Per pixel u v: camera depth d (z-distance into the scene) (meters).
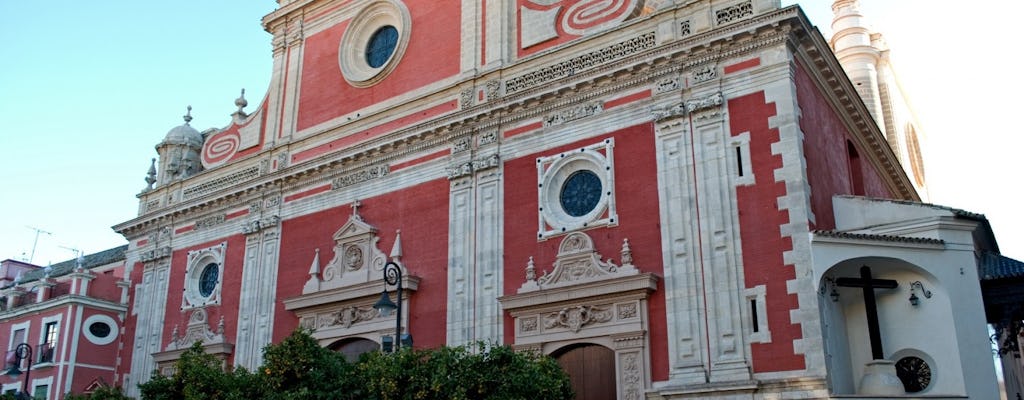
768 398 19.98
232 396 18.28
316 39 34.94
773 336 20.39
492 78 28.17
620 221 23.69
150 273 36.53
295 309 29.89
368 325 27.88
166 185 37.91
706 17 24.17
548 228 25.02
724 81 23.27
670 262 22.42
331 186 31.30
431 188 28.30
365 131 31.31
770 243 21.12
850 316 21.61
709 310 21.45
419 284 27.22
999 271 21.64
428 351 18.70
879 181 31.73
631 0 26.38
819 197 22.28
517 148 26.73
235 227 33.94
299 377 18.25
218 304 33.03
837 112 26.36
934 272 20.75
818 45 23.48
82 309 37.09
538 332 24.06
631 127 24.48
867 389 20.03
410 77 30.83
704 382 20.88
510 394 17.86
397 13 32.41
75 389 35.91
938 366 20.36
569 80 25.70
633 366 22.08
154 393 20.11
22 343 36.28
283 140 33.72
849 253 20.42
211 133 37.75
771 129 22.05
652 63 24.34
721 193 22.27
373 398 17.78
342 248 29.75
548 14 28.09
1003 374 24.81
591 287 23.14
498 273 25.56
